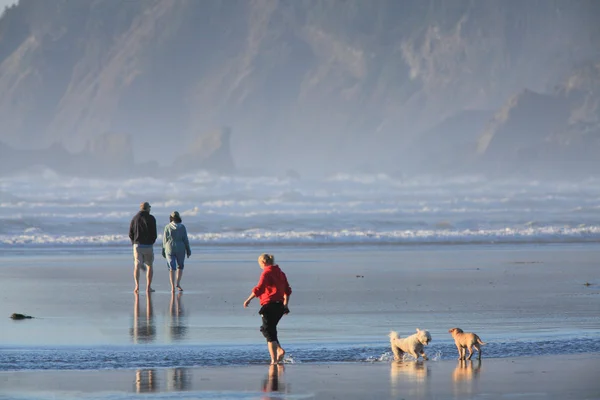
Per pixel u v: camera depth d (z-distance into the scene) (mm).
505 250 142375
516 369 43375
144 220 78812
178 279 81438
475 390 38156
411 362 45812
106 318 62031
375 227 198750
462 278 93062
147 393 37594
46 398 36500
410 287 83750
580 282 88312
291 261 118312
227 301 72938
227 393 37719
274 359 45312
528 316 62688
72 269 106312
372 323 59281
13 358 45938
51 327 57406
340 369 43719
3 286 85562
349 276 95625
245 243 158375
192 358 46344
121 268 107812
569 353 48031
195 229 186500
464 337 46500
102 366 43969
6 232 174625
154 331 55750
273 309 45781
